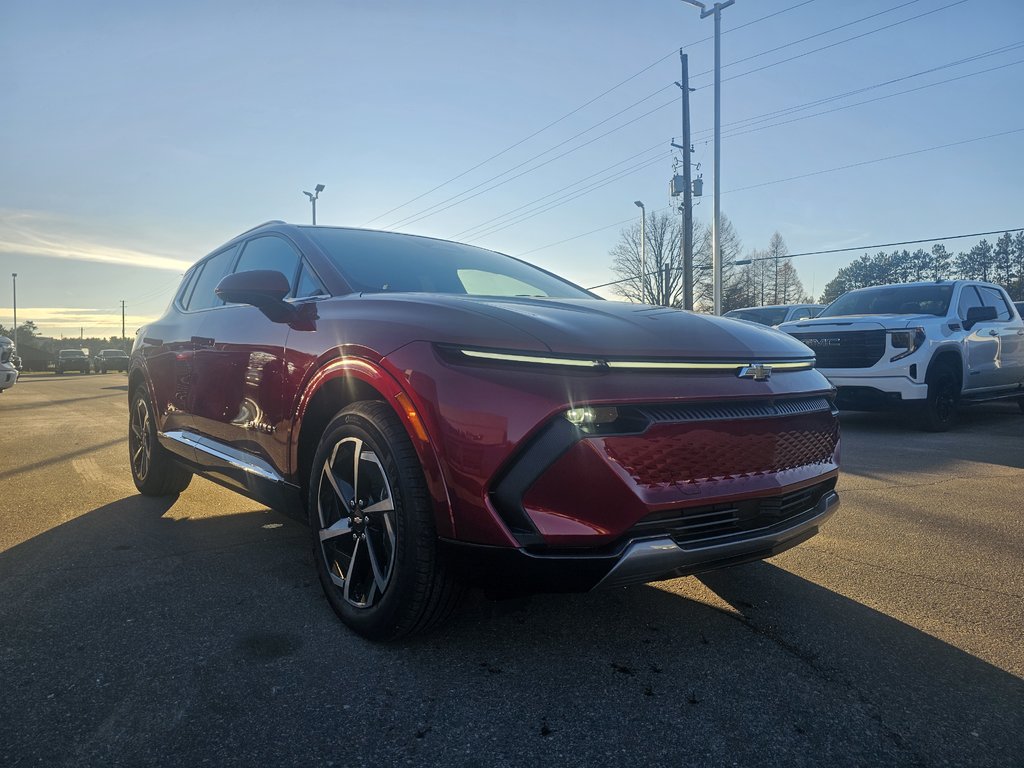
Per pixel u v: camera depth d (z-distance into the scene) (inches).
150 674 83.7
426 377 84.7
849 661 88.9
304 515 111.1
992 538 142.5
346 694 79.4
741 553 87.2
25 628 96.5
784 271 2751.0
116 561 126.0
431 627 90.0
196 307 160.6
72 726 72.6
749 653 90.7
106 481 201.5
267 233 144.1
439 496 82.4
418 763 67.0
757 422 90.0
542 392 79.4
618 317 97.5
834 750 69.8
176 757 67.5
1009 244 3415.4
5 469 221.9
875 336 295.6
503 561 79.0
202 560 127.0
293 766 66.5
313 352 104.7
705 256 1990.7
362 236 137.5
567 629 97.5
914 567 124.9
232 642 92.7
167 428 161.6
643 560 79.4
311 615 101.9
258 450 121.0
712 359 90.0
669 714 76.0
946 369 301.0
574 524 78.5
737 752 69.3
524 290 134.1
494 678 83.5
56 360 1644.9
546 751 69.1
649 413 82.7
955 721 75.4
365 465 94.0
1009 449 255.1
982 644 94.2
